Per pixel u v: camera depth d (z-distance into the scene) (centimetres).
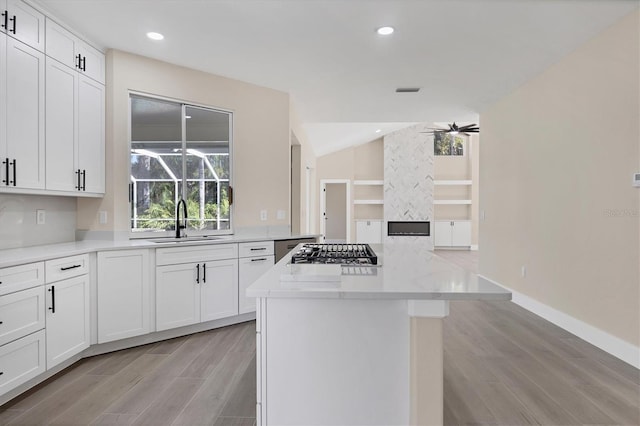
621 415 214
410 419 158
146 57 368
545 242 394
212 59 375
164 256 327
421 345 153
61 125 296
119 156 353
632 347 279
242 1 270
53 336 250
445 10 282
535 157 412
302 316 160
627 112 283
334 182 1147
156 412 213
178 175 398
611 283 301
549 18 290
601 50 310
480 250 562
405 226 1120
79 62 315
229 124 430
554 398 233
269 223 460
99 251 292
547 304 393
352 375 160
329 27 310
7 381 216
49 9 281
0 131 245
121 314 304
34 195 303
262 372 162
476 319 400
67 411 214
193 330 352
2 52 245
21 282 225
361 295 136
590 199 324
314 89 468
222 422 203
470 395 237
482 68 395
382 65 390
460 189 1141
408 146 1116
